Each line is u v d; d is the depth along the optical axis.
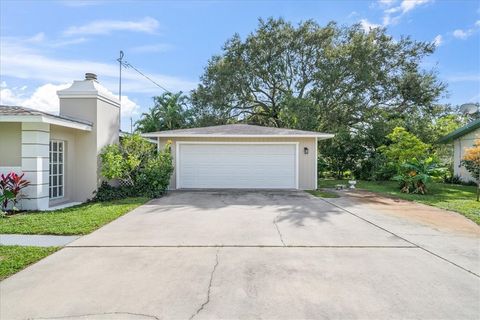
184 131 13.40
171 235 5.64
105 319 2.82
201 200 9.87
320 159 20.09
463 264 4.26
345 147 19.55
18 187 7.82
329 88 20.39
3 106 9.01
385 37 20.98
